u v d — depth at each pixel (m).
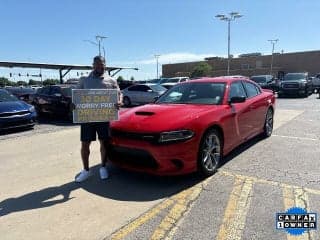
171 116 5.06
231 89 6.28
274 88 26.09
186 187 4.78
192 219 3.77
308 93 24.97
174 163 4.75
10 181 5.26
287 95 24.58
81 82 5.15
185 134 4.77
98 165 6.03
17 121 10.34
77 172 5.66
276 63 73.81
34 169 5.90
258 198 4.29
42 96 14.13
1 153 7.28
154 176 5.30
